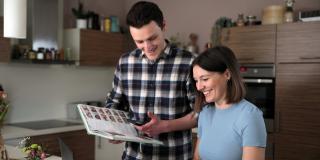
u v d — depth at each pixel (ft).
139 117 6.05
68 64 12.66
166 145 5.85
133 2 15.64
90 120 5.17
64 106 13.89
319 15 10.25
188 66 5.80
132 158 6.04
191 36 13.91
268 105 11.23
